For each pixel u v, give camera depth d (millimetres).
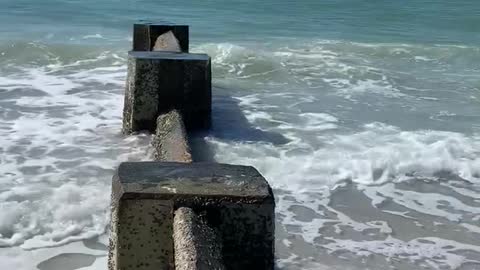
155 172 3273
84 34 17578
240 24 21188
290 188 6395
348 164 6957
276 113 9320
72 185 5941
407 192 6504
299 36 18984
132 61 7562
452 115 9688
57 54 13750
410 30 21797
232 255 3121
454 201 6320
